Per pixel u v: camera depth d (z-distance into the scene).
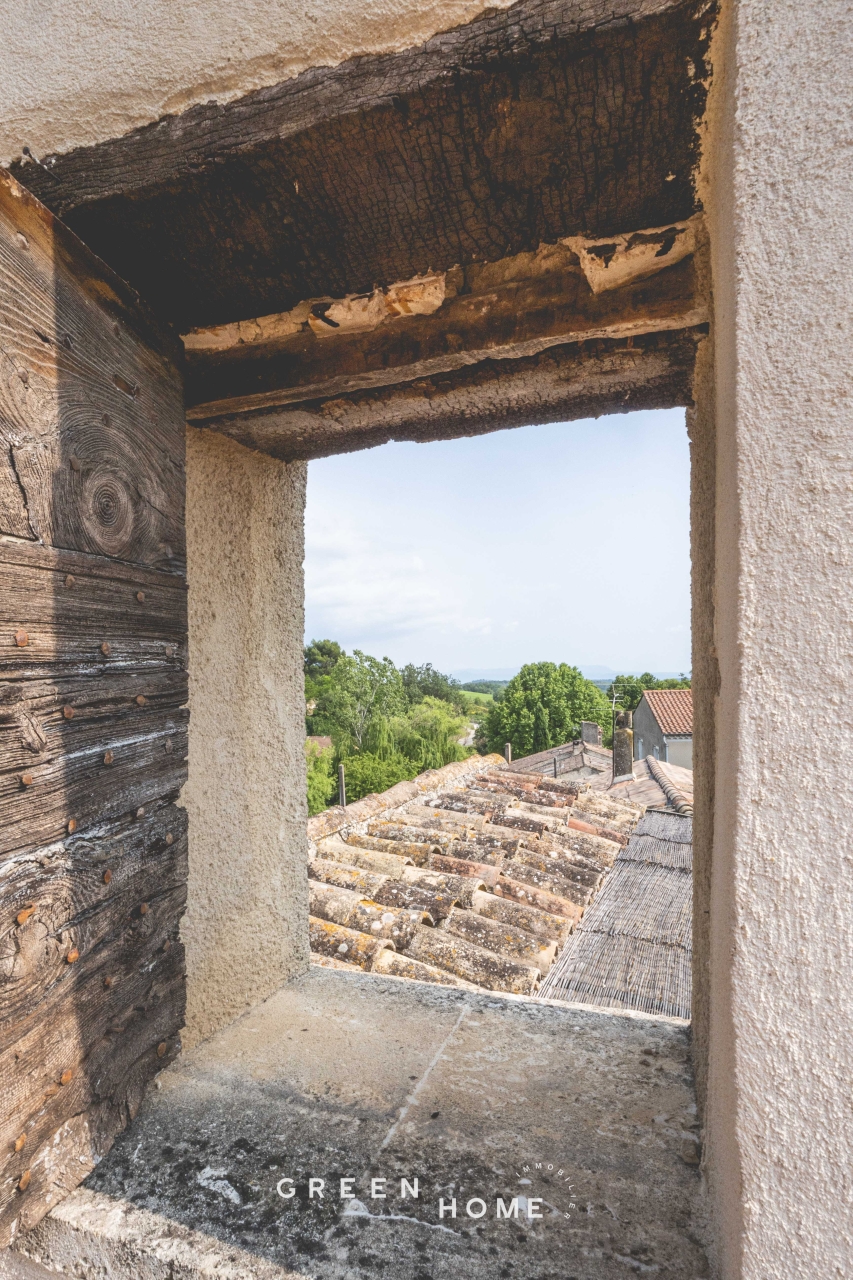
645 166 0.68
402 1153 0.87
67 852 0.75
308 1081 1.03
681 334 0.84
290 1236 0.75
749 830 0.53
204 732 1.16
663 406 1.09
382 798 3.97
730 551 0.57
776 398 0.52
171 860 0.97
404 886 2.48
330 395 1.02
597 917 2.50
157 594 0.92
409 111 0.63
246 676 1.28
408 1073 1.05
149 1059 0.94
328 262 0.84
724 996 0.60
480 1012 1.25
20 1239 0.78
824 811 0.51
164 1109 0.95
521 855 3.07
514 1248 0.73
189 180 0.72
